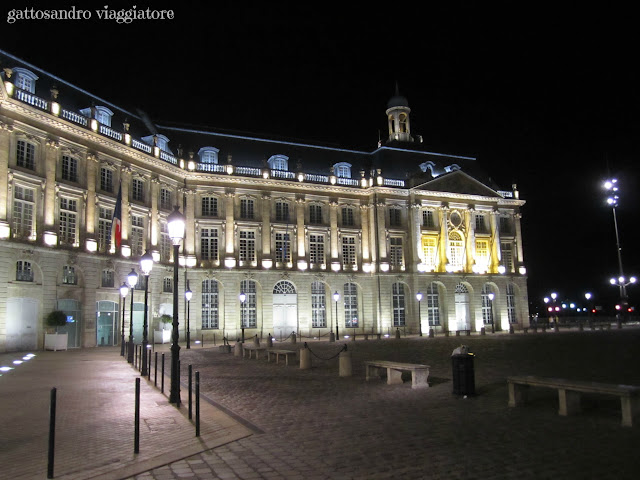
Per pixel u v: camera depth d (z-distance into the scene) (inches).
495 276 2536.9
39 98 1465.3
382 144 2706.7
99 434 408.8
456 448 351.9
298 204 2222.0
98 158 1643.7
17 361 1091.3
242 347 1246.3
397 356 1098.1
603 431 388.5
